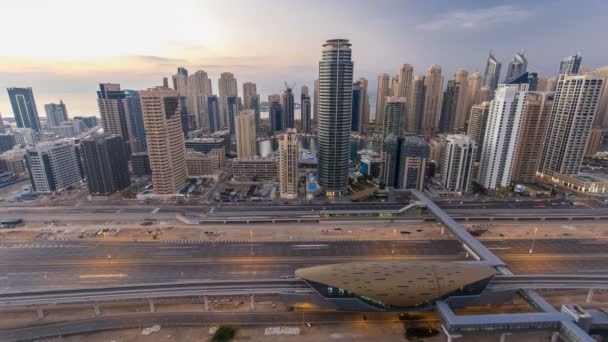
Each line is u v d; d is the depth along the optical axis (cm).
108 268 16325
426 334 11769
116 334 11875
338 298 12394
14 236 19975
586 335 10381
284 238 19662
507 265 16538
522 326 11062
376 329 12062
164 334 11838
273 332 11844
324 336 11712
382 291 11962
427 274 12400
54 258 17312
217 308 13162
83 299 12262
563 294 14125
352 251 18025
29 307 13188
